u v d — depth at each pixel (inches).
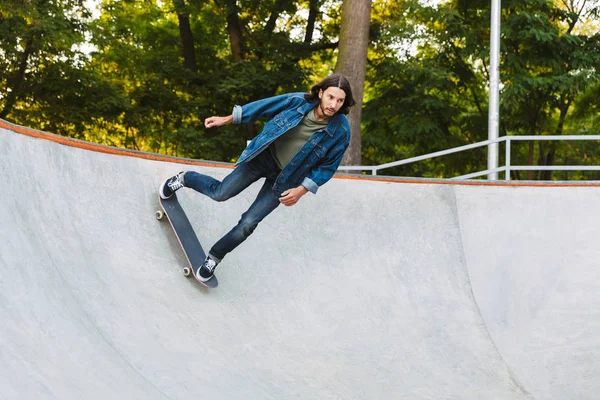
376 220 278.4
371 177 291.4
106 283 182.4
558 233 296.8
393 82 713.6
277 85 697.6
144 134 709.3
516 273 279.1
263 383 180.7
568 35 661.9
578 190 311.6
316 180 179.0
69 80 625.9
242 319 207.2
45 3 576.1
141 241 208.7
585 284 276.1
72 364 134.5
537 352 242.5
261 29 740.7
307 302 229.1
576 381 229.1
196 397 156.1
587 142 800.3
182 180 207.0
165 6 757.9
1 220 155.4
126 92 700.7
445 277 270.5
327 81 169.0
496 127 411.8
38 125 646.5
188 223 221.0
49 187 190.1
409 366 217.9
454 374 221.0
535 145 810.2
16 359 121.9
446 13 661.9
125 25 728.3
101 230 199.9
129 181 221.5
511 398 214.7
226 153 705.0
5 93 617.3
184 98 713.0
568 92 687.7
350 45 502.3
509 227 296.7
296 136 177.6
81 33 614.5
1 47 581.6
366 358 214.4
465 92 770.2
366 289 248.1
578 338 250.7
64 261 174.2
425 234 284.2
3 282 138.9
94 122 667.4
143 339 170.1
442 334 241.8
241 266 228.4
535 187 311.3
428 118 691.4
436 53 727.7
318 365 201.9
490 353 238.1
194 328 190.2
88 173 209.6
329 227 265.4
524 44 689.0
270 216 254.5
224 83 652.7
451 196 301.6
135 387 142.6
